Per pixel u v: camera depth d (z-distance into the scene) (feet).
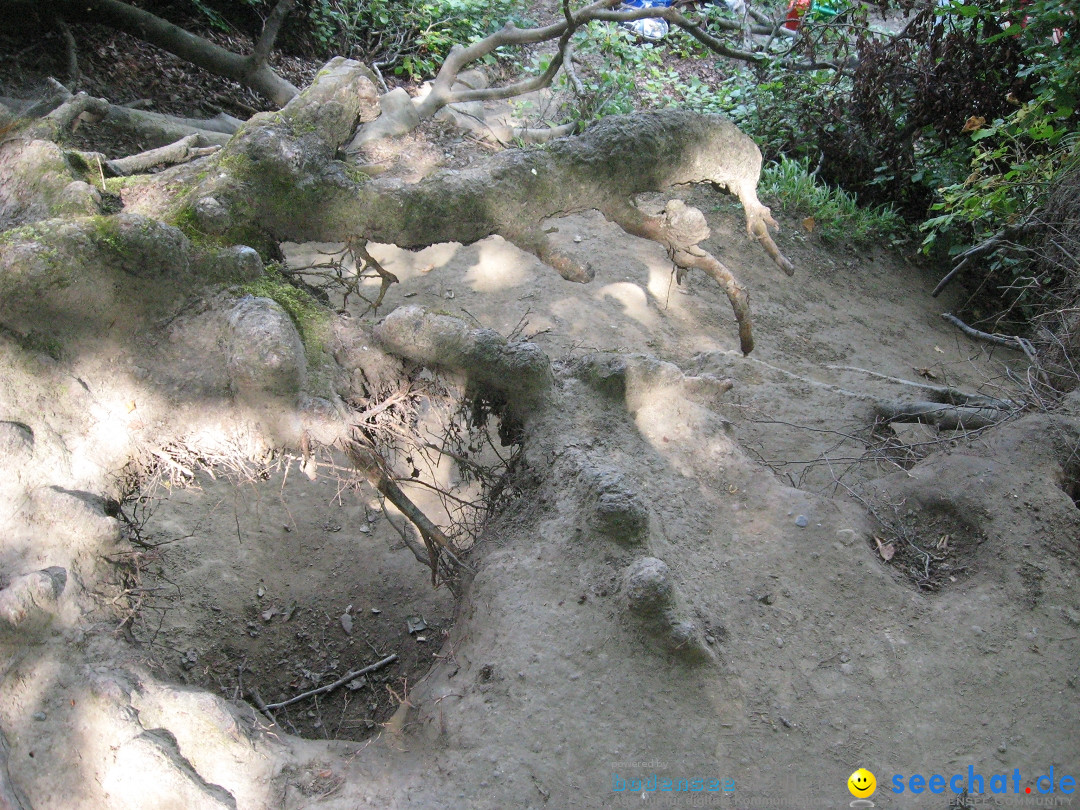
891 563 13.58
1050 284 23.80
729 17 39.93
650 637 11.42
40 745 9.53
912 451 16.48
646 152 15.02
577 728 10.73
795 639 11.97
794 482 15.62
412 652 15.53
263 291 12.63
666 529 12.97
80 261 11.49
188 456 12.11
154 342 11.98
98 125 25.46
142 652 11.14
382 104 27.37
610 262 26.02
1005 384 25.20
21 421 11.24
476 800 10.02
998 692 11.57
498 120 32.65
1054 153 24.27
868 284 29.45
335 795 9.95
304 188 13.64
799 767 10.62
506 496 13.98
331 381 12.26
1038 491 14.14
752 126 34.30
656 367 14.65
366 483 18.33
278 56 35.27
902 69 31.55
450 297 23.48
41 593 10.10
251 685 14.97
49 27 28.60
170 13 33.04
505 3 39.17
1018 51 28.94
